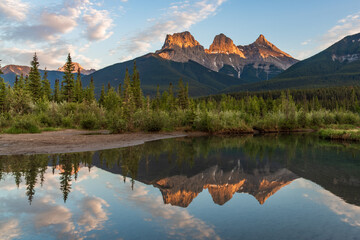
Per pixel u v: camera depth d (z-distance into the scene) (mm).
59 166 11570
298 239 4469
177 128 41250
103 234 4652
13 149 16422
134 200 6875
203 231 4852
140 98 64188
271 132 44000
